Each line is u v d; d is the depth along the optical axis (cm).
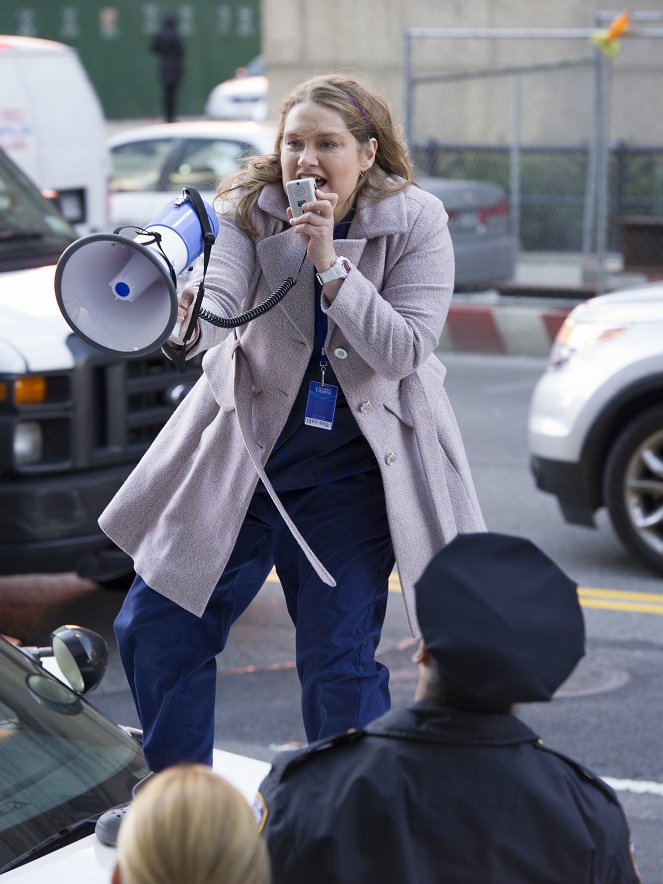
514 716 662
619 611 2002
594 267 4231
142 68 9119
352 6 5597
